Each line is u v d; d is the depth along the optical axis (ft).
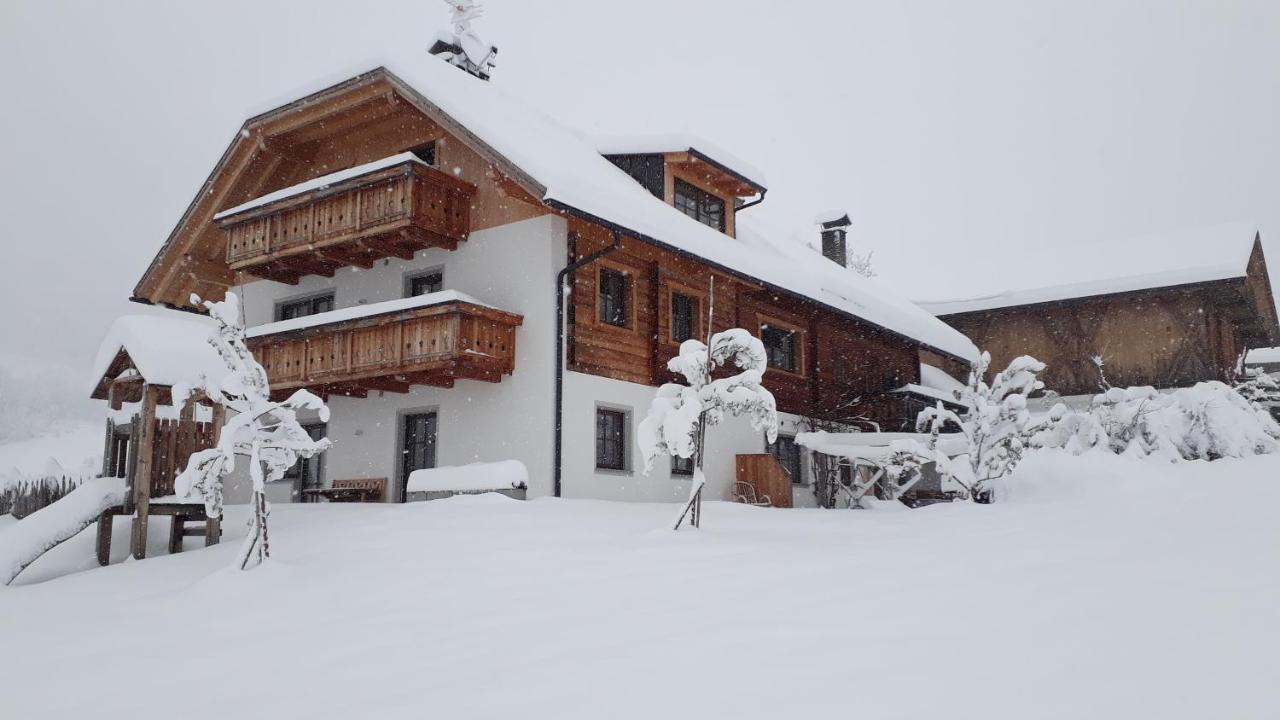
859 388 72.18
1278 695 10.83
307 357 49.29
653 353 51.75
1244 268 81.25
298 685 15.47
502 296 47.91
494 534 29.53
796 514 40.29
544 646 16.63
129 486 32.09
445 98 45.91
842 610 17.47
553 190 41.75
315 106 52.37
